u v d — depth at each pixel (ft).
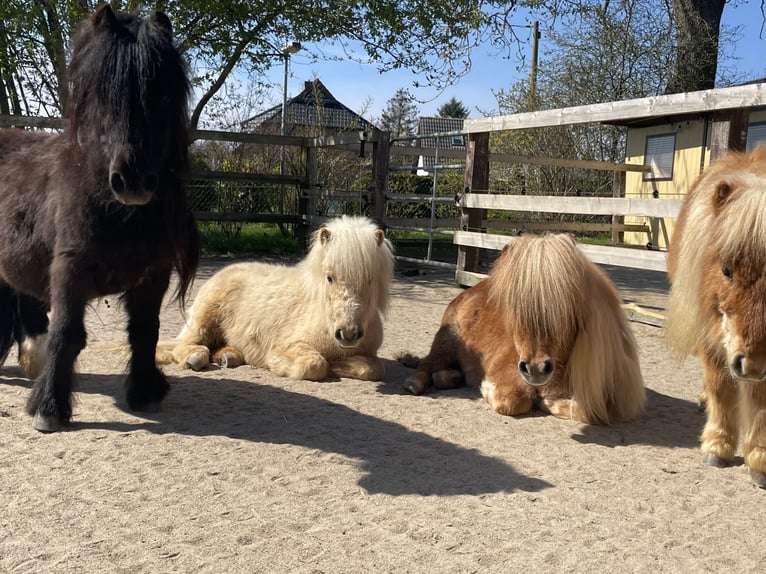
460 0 43.86
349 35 46.50
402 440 12.51
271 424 13.19
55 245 12.00
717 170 13.08
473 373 16.20
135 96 10.61
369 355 17.40
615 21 70.54
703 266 10.41
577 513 9.66
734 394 11.41
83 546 8.30
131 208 11.57
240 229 47.78
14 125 37.96
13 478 10.18
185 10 40.83
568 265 12.35
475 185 34.09
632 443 12.75
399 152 41.93
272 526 9.01
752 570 8.21
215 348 18.89
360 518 9.33
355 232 15.66
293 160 52.34
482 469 11.19
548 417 14.19
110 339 20.52
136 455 11.27
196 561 8.06
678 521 9.50
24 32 41.24
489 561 8.27
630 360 14.15
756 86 19.67
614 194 48.62
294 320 17.48
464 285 33.99
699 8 55.93
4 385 15.05
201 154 52.26
